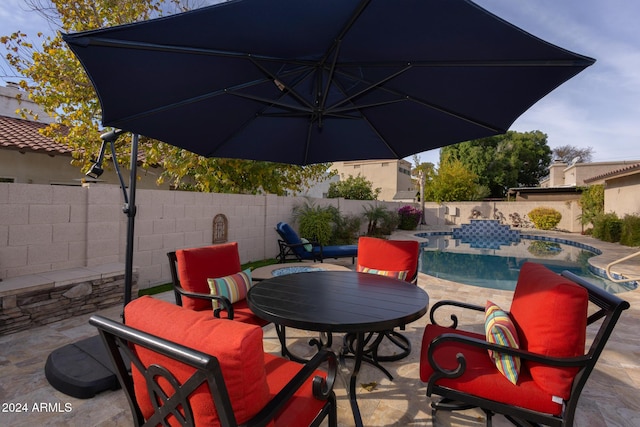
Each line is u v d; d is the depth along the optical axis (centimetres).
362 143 358
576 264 914
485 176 2611
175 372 121
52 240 422
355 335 311
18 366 281
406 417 225
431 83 227
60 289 382
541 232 1625
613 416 225
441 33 166
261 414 124
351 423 219
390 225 1489
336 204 1142
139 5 705
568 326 170
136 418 153
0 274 379
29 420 214
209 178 778
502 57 179
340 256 727
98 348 284
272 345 337
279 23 163
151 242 553
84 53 160
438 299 498
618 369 291
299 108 254
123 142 746
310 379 182
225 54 190
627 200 1212
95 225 461
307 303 239
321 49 198
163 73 195
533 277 208
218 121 284
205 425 118
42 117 1017
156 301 139
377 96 263
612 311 162
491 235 1586
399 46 184
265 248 809
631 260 830
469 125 278
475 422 222
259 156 365
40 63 679
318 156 393
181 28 155
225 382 112
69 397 239
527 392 176
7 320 342
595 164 2027
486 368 196
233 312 279
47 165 838
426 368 203
